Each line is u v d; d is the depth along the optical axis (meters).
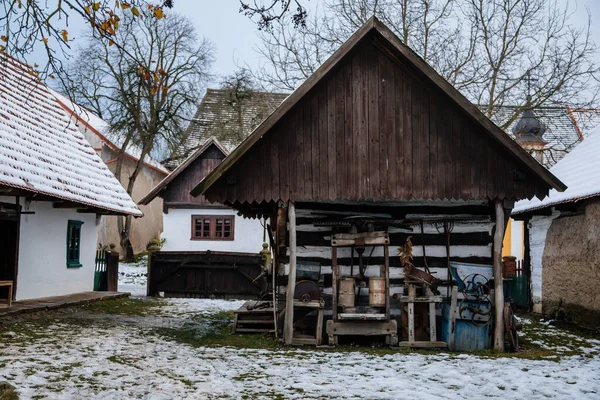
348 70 11.82
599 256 14.43
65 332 11.83
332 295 11.69
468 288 11.59
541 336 13.49
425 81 11.75
